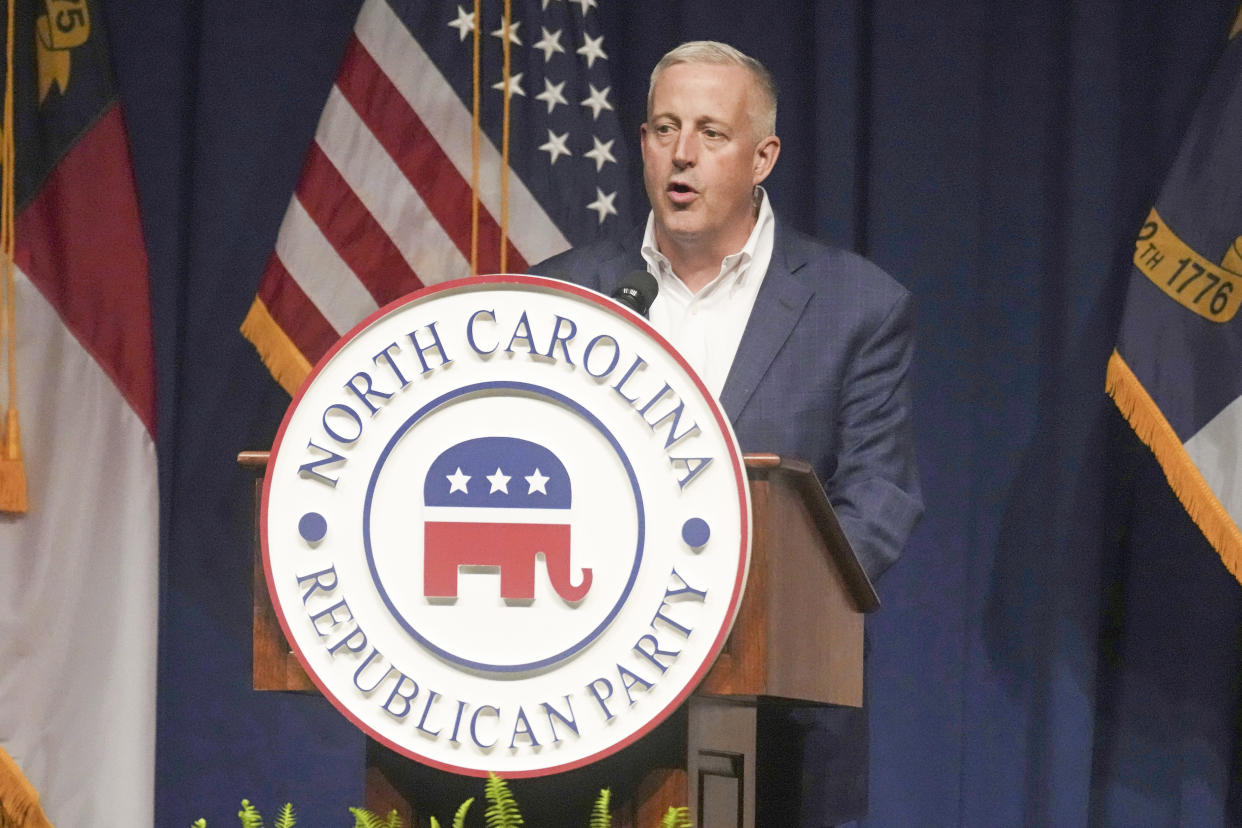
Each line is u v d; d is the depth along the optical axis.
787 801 9.24
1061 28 13.80
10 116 12.72
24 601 12.23
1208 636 13.09
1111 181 13.48
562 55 13.38
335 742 13.57
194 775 13.57
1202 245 12.44
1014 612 13.29
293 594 5.51
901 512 8.16
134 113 14.30
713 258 9.18
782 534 5.70
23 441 12.38
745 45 14.09
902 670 12.96
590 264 9.43
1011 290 13.67
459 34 13.36
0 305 12.46
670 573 5.42
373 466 5.54
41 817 12.02
